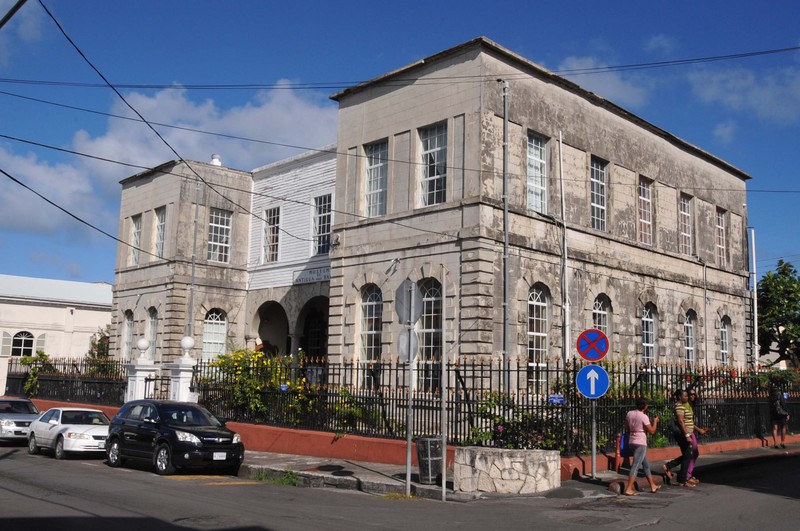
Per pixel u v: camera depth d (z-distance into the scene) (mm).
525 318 22719
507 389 16453
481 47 22422
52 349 47438
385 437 18141
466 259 21703
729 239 34250
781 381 24453
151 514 11375
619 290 26828
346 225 25672
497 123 22688
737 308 34031
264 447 20828
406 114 24406
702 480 16016
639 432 14109
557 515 11742
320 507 12477
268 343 35594
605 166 27422
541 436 15812
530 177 24141
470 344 21188
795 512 11875
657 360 28234
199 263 34312
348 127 26375
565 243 24453
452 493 13867
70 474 16906
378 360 23953
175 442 16969
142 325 35500
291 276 32969
